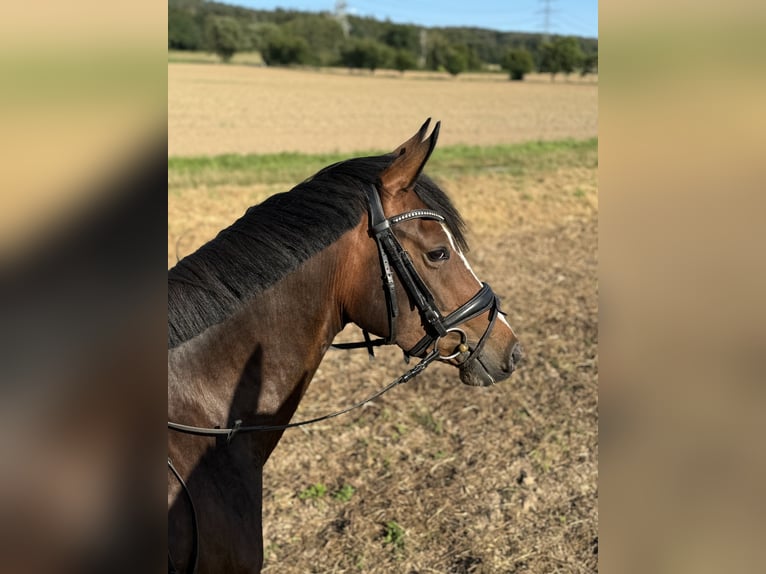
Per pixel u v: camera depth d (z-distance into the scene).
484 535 4.24
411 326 2.50
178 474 2.12
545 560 4.03
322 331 2.46
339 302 2.48
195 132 31.38
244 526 2.29
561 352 7.07
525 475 4.84
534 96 56.03
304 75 69.56
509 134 33.22
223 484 2.26
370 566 3.97
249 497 2.33
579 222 13.39
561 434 5.45
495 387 6.30
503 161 21.62
